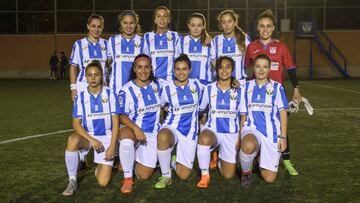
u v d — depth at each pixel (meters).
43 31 25.72
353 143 6.73
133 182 4.77
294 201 4.14
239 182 4.77
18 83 21.31
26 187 4.62
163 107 4.91
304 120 8.96
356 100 12.37
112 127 4.58
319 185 4.64
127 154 4.42
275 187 4.58
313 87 16.95
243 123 4.76
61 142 6.98
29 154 6.13
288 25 22.61
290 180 4.83
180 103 4.70
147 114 4.75
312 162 5.61
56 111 10.79
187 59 4.70
